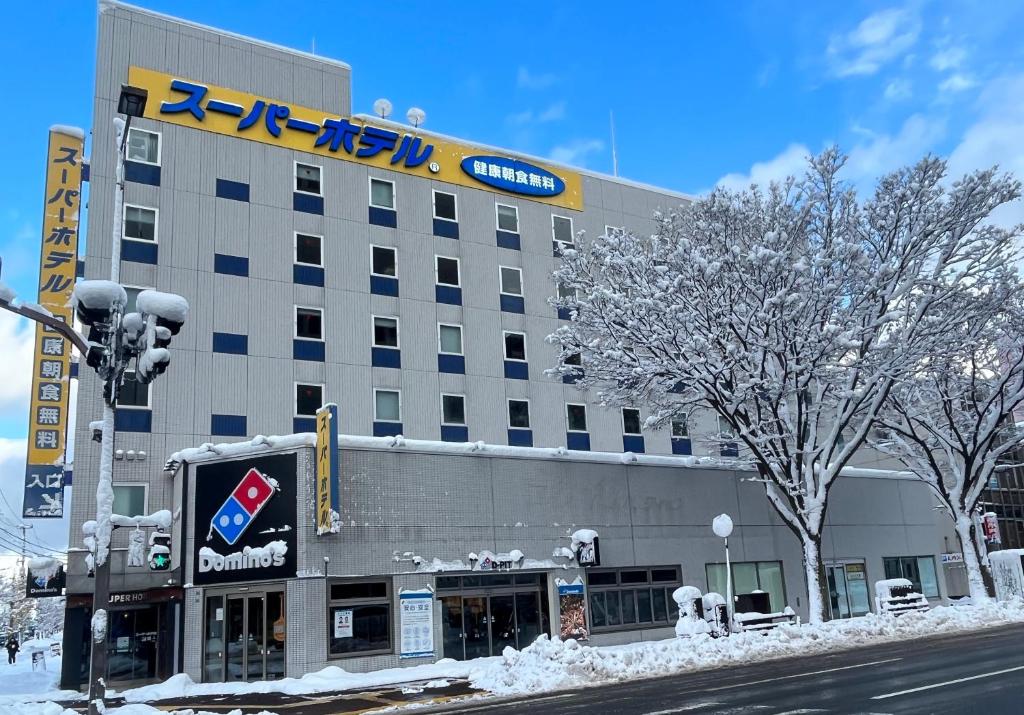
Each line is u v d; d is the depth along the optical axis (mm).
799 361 24656
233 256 30547
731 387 25016
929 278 24672
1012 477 55906
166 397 28047
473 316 35594
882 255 24922
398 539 23234
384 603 22672
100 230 28266
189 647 22047
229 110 31734
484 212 37250
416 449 24156
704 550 30031
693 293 24797
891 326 27375
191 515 23281
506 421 35219
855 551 34938
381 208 34500
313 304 31875
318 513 21859
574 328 27281
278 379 30391
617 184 41688
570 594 25984
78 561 25031
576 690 16406
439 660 22953
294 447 22500
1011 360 30812
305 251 32250
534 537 25875
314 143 33438
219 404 28984
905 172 24500
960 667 15250
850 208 24984
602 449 37156
